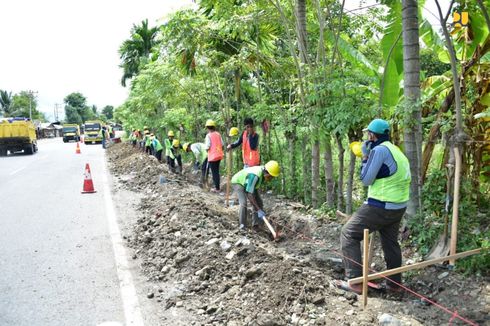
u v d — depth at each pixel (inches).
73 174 579.5
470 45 265.7
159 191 385.7
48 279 188.9
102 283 183.3
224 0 314.3
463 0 234.5
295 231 263.3
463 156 202.8
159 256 211.2
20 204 363.9
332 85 227.9
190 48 361.7
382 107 226.2
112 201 365.4
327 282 169.3
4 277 192.2
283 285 158.7
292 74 345.1
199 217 255.1
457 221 176.7
